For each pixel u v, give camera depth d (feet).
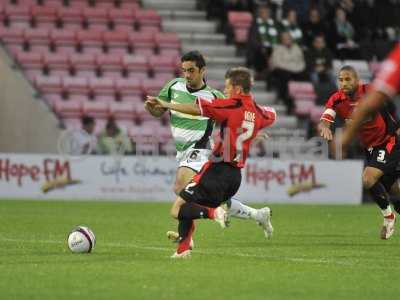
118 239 113.19
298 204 199.93
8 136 221.87
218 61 249.96
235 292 68.80
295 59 239.09
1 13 246.88
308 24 250.16
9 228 127.75
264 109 89.45
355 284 74.54
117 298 65.51
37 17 248.11
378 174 114.83
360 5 257.34
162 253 95.30
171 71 244.22
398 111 209.46
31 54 237.04
